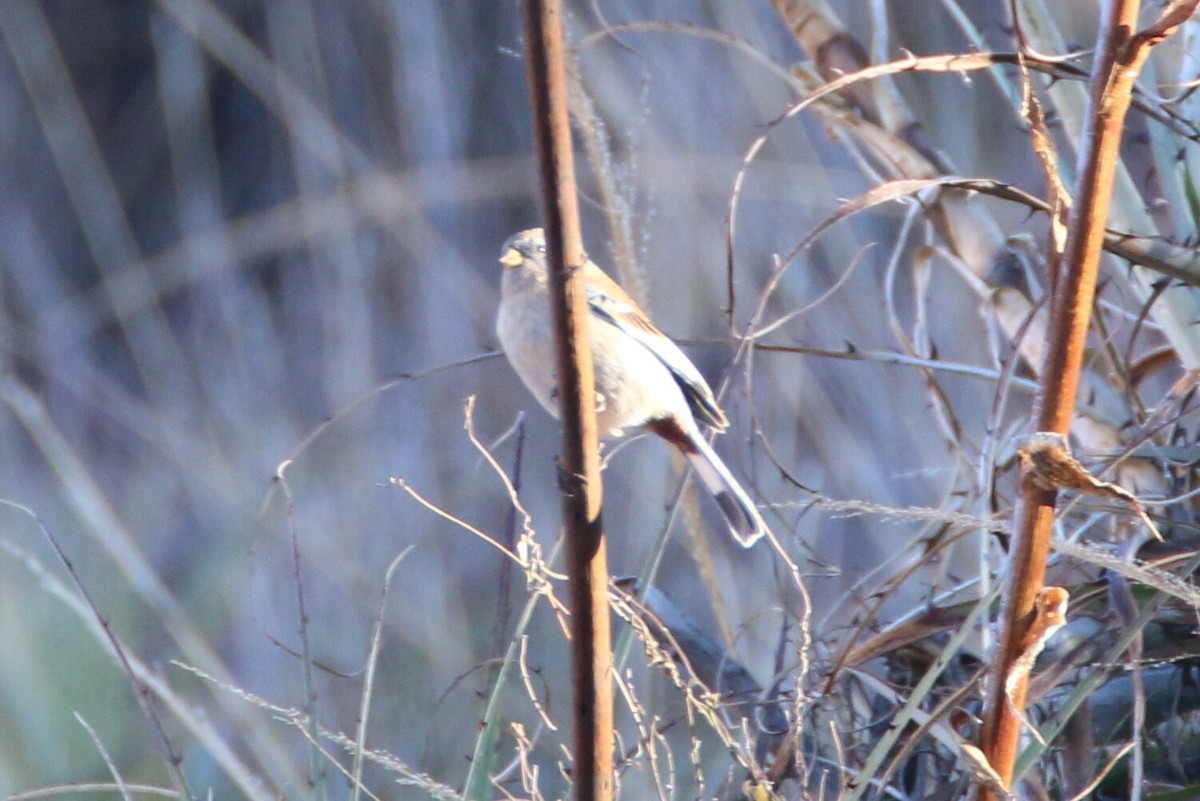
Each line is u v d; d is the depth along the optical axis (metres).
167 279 14.87
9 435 13.13
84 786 5.02
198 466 11.54
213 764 8.44
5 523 12.12
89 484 8.14
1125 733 5.02
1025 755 4.15
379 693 9.12
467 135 14.66
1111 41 3.45
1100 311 5.71
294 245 14.59
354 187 13.45
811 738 5.31
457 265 12.98
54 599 10.37
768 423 9.72
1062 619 3.58
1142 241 4.90
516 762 4.86
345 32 15.73
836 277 10.51
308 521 10.82
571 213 3.66
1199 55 5.84
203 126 16.56
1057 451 3.42
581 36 10.05
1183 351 5.43
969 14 11.75
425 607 9.61
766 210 11.25
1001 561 5.16
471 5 15.42
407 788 7.99
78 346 14.91
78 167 15.52
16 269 15.48
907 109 6.27
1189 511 5.18
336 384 12.29
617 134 10.20
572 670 3.93
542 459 12.16
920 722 4.83
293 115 13.66
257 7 16.36
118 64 18.25
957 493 5.47
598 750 3.93
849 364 10.22
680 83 11.20
